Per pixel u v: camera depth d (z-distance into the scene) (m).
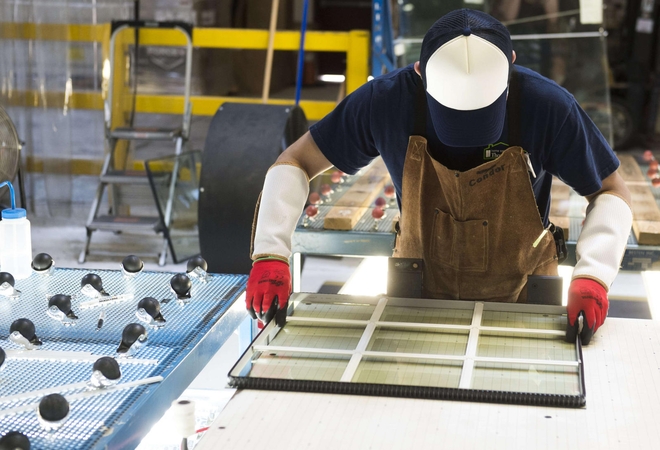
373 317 1.75
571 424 1.30
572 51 4.44
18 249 2.03
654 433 1.28
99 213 6.18
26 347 1.57
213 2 6.75
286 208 1.90
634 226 2.78
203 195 4.01
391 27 5.07
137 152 6.45
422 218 1.98
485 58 1.60
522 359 1.51
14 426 1.26
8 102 5.77
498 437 1.26
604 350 1.61
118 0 5.93
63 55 5.76
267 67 5.79
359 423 1.31
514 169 1.85
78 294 1.90
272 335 1.67
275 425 1.30
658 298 2.85
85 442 1.22
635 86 7.80
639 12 7.70
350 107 1.94
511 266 1.99
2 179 3.15
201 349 1.63
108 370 1.39
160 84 6.30
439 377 1.47
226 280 2.02
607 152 1.91
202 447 1.23
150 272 2.09
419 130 1.87
